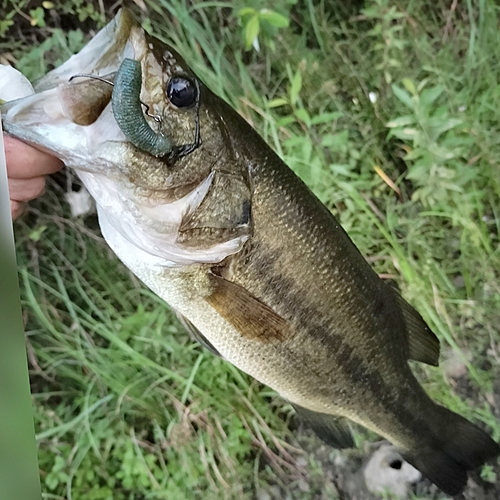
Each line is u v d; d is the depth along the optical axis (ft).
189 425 1.31
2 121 0.80
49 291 1.18
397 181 1.36
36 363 1.19
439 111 1.36
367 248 1.35
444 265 1.40
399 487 1.40
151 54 0.82
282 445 1.37
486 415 1.43
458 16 1.35
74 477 1.24
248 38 1.22
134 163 0.84
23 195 0.99
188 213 0.91
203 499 1.32
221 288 0.98
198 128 0.87
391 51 1.32
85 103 0.80
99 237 1.20
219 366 1.32
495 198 1.42
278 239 0.99
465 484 1.34
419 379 1.41
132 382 1.26
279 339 1.05
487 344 1.44
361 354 1.13
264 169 0.96
